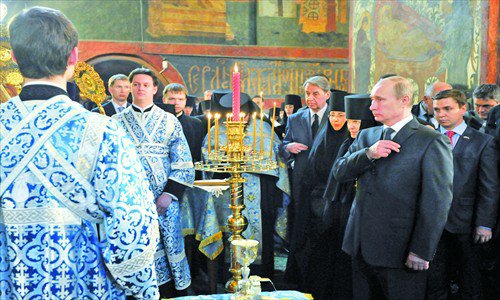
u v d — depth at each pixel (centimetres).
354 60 942
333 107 369
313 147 385
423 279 263
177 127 328
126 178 131
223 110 391
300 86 1762
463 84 648
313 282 366
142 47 1593
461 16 652
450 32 677
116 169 130
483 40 608
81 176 128
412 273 261
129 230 129
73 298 130
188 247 412
